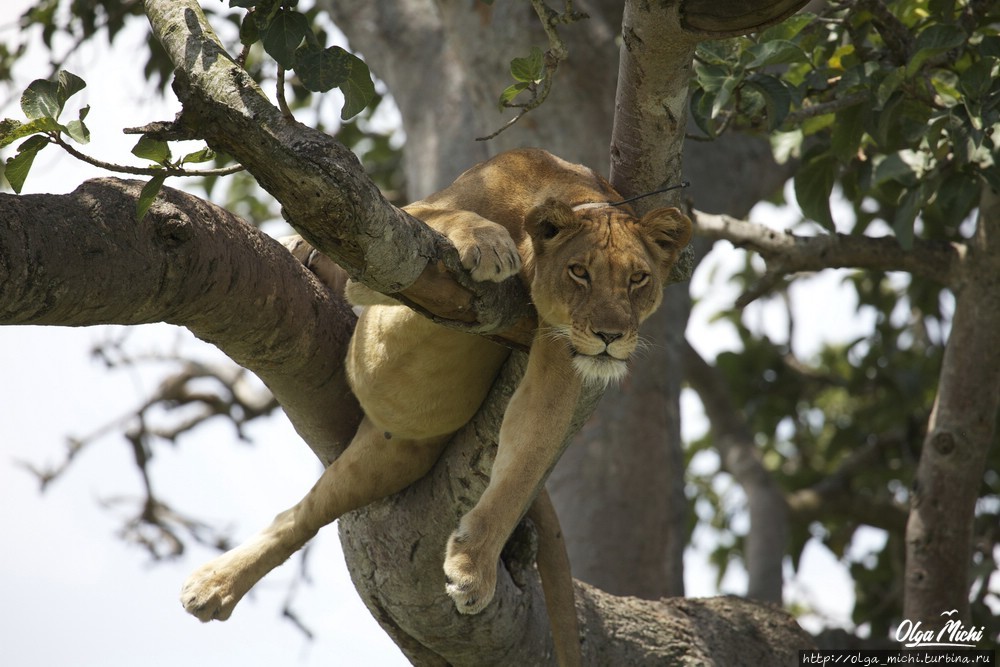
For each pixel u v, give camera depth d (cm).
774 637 1123
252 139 599
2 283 659
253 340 853
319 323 882
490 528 723
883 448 1919
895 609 1767
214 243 781
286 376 897
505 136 1562
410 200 1784
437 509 888
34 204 690
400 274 658
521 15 1518
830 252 1209
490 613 938
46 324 720
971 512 1223
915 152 1072
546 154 846
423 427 855
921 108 1009
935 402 1241
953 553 1219
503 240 698
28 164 618
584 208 788
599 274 755
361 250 633
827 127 1137
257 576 905
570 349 760
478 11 1531
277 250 859
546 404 757
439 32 1788
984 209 1162
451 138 1727
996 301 1175
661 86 701
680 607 1125
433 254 670
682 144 761
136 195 744
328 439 956
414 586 924
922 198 1043
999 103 916
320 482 905
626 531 1534
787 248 1210
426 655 1005
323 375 903
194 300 783
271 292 836
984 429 1205
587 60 1523
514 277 765
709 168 1738
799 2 623
